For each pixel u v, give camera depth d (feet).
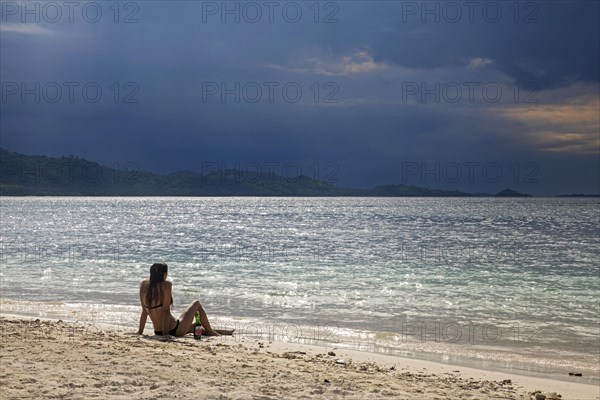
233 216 380.78
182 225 264.11
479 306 62.54
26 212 429.38
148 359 32.22
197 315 45.65
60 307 58.54
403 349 42.57
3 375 27.32
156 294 43.52
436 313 58.18
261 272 93.15
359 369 34.47
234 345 41.37
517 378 34.73
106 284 77.30
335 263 108.17
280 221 312.09
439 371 35.86
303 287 76.07
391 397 27.12
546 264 109.09
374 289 74.74
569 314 58.34
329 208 600.39
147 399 24.45
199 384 27.25
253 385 27.63
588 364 38.91
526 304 64.28
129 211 472.03
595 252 137.49
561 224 295.48
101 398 24.27
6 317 50.93
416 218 361.51
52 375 27.68
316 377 30.30
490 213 476.95
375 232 216.54
